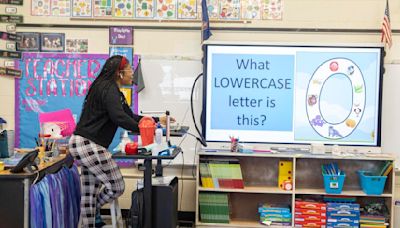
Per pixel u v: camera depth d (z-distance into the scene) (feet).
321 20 13.00
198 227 11.96
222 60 12.58
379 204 12.21
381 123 12.40
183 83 13.20
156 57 13.17
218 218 12.05
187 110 13.21
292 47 12.46
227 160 12.10
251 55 12.55
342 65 12.37
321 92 12.44
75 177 10.84
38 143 11.24
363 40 12.92
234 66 12.57
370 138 12.39
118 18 13.20
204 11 12.54
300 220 11.82
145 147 8.82
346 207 11.72
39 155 9.68
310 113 12.49
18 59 13.26
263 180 12.87
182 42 13.17
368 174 12.19
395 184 12.79
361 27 12.91
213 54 12.59
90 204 9.90
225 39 13.15
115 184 9.70
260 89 12.55
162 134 9.35
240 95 12.59
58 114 11.38
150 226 9.20
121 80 9.95
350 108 12.39
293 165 11.82
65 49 13.25
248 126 12.60
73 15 13.23
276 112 12.55
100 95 9.34
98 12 13.19
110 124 9.63
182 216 13.25
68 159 10.64
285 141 12.55
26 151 11.11
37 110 13.28
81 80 13.25
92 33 13.24
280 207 12.14
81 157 9.39
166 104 13.23
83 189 9.89
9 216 8.51
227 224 11.96
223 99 12.62
